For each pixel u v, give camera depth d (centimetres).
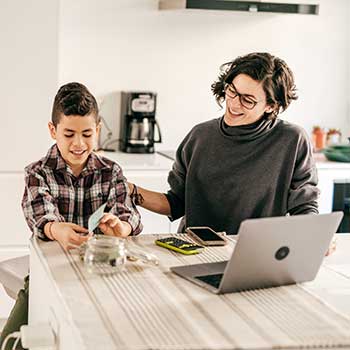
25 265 305
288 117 499
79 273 209
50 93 400
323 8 492
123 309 183
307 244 203
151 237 253
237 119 272
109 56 461
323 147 486
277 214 284
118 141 470
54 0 393
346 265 235
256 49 484
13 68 394
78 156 243
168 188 421
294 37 489
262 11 438
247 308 188
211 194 286
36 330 198
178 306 187
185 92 476
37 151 403
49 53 396
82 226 254
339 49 499
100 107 464
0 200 403
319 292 204
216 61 477
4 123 397
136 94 450
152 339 165
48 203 243
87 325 171
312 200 279
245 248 192
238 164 282
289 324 178
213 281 205
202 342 165
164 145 479
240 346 164
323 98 502
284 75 267
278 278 206
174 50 470
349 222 450
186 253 234
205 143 287
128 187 279
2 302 411
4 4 387
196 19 470
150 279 207
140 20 461
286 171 281
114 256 210
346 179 446
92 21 455
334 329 176
